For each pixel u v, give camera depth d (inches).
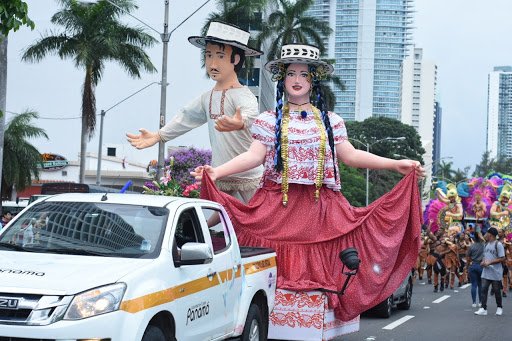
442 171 5767.7
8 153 1836.9
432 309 757.9
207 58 495.5
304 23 2096.5
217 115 488.7
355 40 7032.5
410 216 412.5
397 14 7037.4
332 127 423.2
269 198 411.5
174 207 296.4
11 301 231.6
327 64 425.4
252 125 433.1
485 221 1395.2
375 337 529.3
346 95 7071.9
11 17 439.5
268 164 415.2
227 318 320.8
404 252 418.6
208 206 327.0
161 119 1143.6
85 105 1604.3
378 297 407.2
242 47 489.4
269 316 375.6
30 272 244.5
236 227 406.9
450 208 1316.4
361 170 3319.4
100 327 232.4
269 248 388.2
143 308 246.1
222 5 1769.2
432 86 7298.2
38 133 1886.1
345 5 7062.0
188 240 302.2
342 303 402.6
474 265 780.0
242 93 486.6
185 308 276.1
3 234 286.7
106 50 1561.3
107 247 275.3
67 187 1133.1
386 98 7047.2
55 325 228.4
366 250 404.5
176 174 1596.9
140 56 1609.3
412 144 3843.5
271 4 2135.8
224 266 318.7
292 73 425.7
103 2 1578.5
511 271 1045.2
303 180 404.2
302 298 390.3
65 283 237.6
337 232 403.5
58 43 1578.5
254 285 347.6
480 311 709.9
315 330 386.9
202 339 294.4
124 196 306.7
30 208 298.8
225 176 409.1
